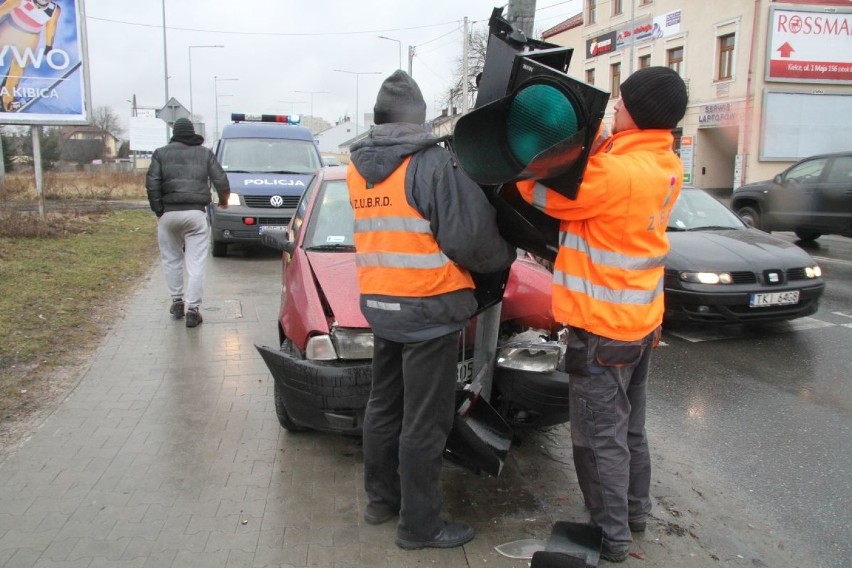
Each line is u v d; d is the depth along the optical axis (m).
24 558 2.77
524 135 2.28
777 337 6.46
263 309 7.19
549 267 4.34
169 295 7.78
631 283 2.55
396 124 2.67
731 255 6.39
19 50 10.59
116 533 2.96
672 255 6.44
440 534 2.91
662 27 33.31
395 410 2.97
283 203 10.46
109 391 4.68
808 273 6.40
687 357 5.84
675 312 6.33
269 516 3.13
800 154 29.38
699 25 31.03
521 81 2.27
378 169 2.63
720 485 3.60
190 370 5.14
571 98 2.16
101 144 59.50
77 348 5.58
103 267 8.94
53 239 10.70
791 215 12.59
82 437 3.93
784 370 5.49
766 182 13.36
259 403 4.51
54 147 47.12
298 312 3.68
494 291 3.04
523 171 2.19
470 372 3.45
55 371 5.01
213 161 6.45
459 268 2.69
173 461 3.66
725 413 4.60
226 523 3.06
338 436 4.00
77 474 3.49
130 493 3.31
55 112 10.95
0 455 3.68
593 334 2.62
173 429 4.07
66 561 2.75
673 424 4.41
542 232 2.69
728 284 6.12
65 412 4.29
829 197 11.86
